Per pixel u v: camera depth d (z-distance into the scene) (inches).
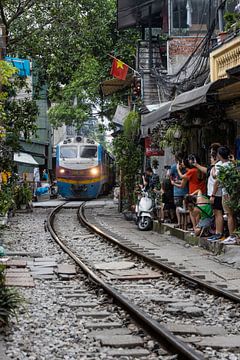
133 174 1167.6
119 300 396.5
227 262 562.3
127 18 1195.9
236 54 732.0
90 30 1263.5
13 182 1050.7
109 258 631.2
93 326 343.0
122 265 572.1
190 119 788.0
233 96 694.5
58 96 1283.2
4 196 768.3
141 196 971.3
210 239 641.0
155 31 1305.4
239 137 747.4
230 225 603.2
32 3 1147.9
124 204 1245.1
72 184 1720.0
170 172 800.9
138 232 888.3
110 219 1136.2
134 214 1075.3
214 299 418.3
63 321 359.6
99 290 446.3
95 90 1531.7
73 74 1279.5
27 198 1296.8
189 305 396.2
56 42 1186.6
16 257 635.5
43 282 495.5
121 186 1274.6
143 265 580.7
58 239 770.8
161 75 1058.1
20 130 1072.2
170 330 330.0
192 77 895.7
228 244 599.2
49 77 1224.8
